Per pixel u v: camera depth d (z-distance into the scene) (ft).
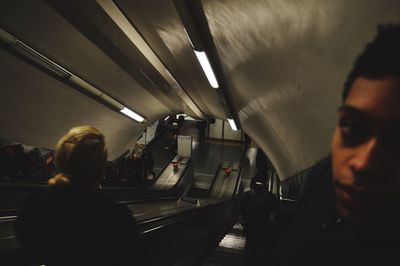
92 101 28.99
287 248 3.18
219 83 29.50
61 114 26.96
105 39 22.43
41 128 26.07
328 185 2.76
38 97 23.25
